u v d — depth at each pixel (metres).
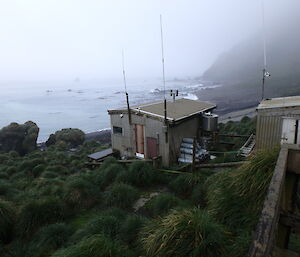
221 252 3.25
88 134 45.12
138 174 8.49
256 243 1.69
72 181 7.66
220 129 20.94
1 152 29.00
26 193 8.17
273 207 2.00
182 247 3.31
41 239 5.27
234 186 4.47
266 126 8.93
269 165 4.04
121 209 6.45
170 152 11.41
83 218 6.44
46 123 61.56
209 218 3.74
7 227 5.80
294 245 3.22
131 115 12.60
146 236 4.42
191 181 7.49
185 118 11.64
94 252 3.85
